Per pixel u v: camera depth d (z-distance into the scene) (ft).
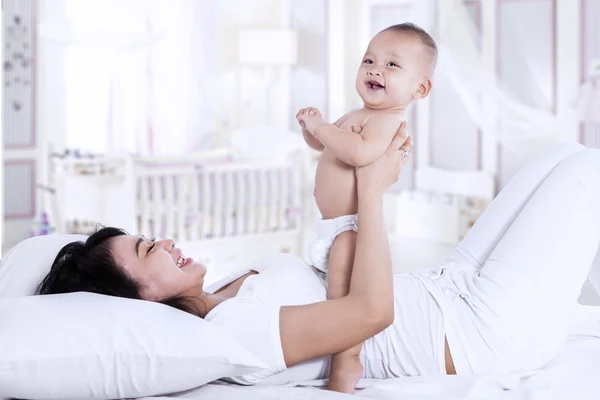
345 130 5.79
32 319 4.97
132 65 19.79
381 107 5.78
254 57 21.27
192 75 20.24
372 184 5.57
